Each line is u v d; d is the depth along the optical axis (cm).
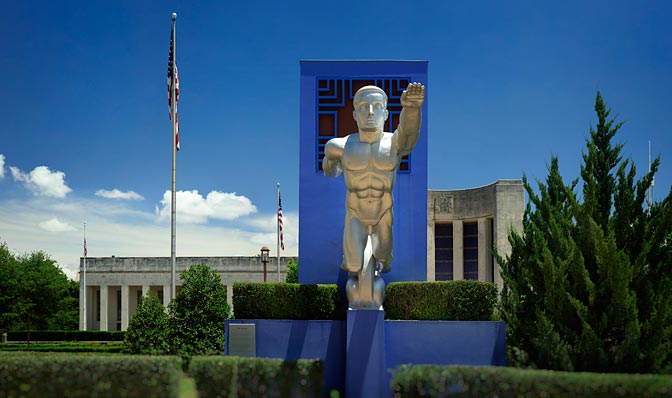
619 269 1327
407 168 1733
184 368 1356
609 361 1307
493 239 3653
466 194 3775
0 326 5338
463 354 1395
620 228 1468
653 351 1286
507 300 1578
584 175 1570
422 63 1784
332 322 1484
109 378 1052
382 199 1349
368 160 1328
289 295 1521
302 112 1775
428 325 1409
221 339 1706
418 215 1711
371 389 1279
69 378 1057
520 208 3547
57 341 4791
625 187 1489
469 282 1449
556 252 1493
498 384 976
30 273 5619
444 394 1000
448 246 3956
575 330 1380
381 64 1791
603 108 1594
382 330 1302
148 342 1689
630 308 1312
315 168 1748
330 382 1460
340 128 1780
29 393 1061
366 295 1343
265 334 1499
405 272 1694
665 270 1441
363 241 1365
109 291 6031
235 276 5703
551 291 1400
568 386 949
